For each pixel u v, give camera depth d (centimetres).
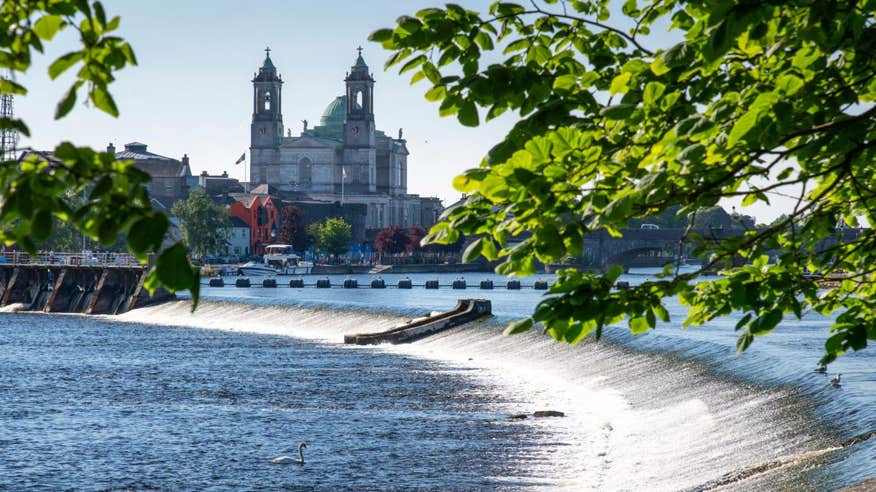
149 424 5994
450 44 1277
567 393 6594
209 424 5956
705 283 1446
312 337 11531
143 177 787
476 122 1230
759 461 3912
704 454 4281
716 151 1136
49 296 17362
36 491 4491
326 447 5197
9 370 8781
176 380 8006
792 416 4553
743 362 6103
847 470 3234
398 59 1273
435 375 7812
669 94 1202
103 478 4697
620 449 4744
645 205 1183
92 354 10062
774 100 1055
